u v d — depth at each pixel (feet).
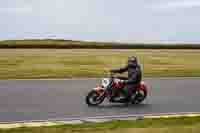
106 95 51.85
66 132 33.50
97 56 239.71
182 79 91.50
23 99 55.72
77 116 43.83
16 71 103.35
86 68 122.62
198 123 39.19
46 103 52.65
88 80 84.28
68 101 54.54
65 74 96.84
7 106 49.90
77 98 57.57
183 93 66.23
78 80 83.92
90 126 36.99
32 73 98.12
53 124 38.63
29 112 45.93
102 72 106.11
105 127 36.27
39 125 37.96
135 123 38.70
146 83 80.79
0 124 38.60
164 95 63.26
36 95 59.93
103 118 42.88
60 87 70.33
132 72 52.70
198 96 63.26
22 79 84.07
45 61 166.30
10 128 35.83
